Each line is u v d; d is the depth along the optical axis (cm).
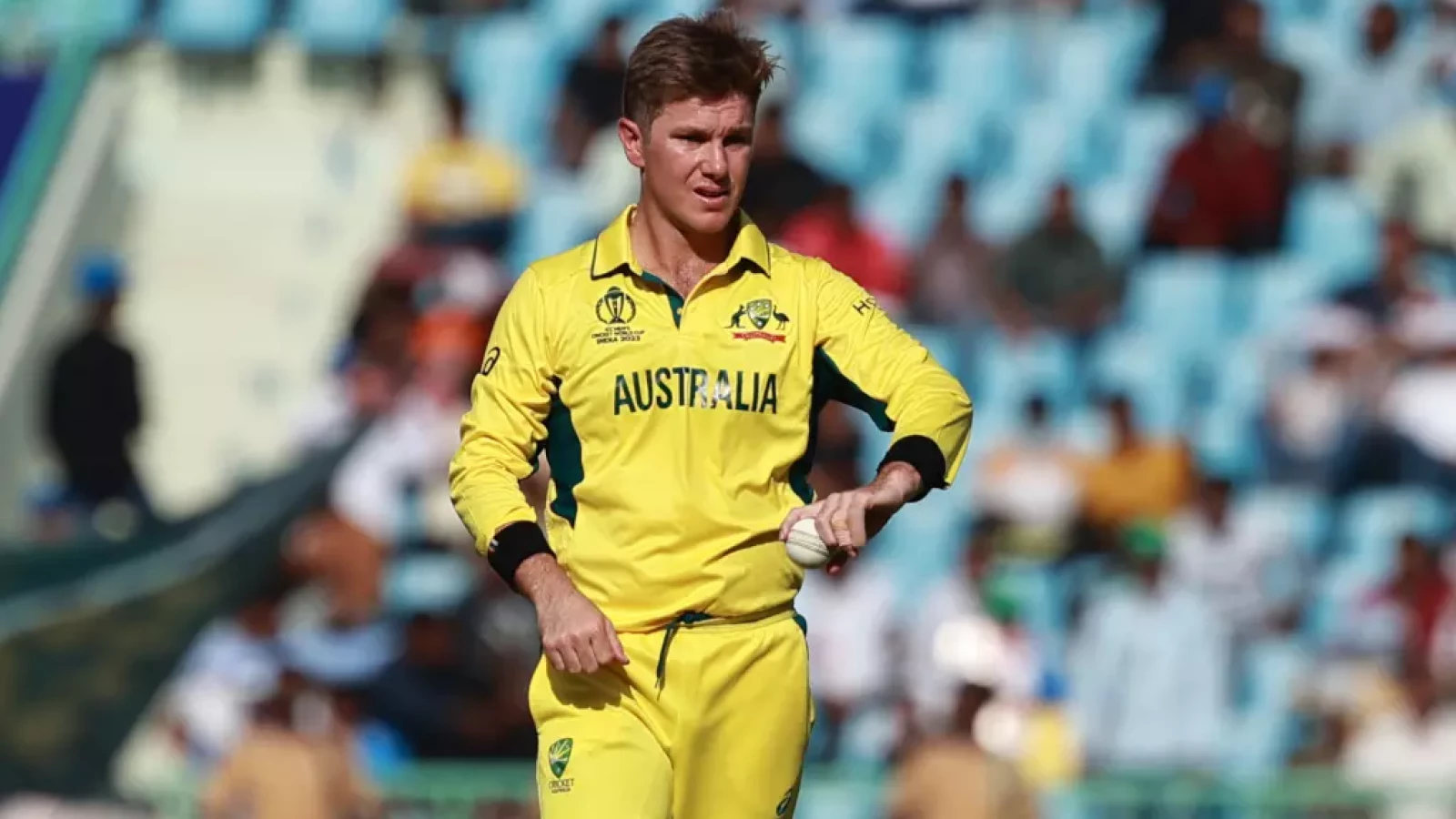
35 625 3903
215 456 5056
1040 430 4584
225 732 4003
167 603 4016
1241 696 4219
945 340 5038
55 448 4547
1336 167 5578
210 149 5362
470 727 3966
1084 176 5631
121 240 5253
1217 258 5278
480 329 4788
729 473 1579
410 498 4478
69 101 5294
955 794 3441
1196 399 5056
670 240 1605
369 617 4159
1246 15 5603
